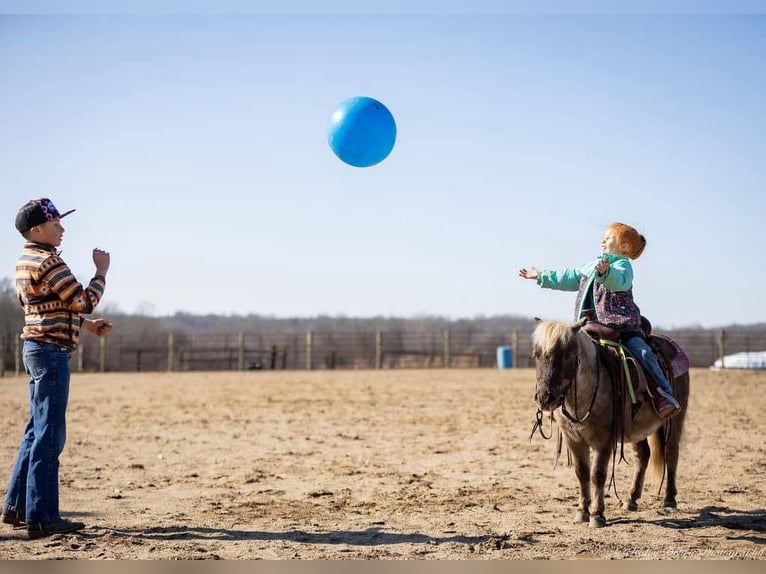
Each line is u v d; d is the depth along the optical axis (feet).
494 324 283.18
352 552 20.62
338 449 39.42
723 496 27.94
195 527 23.35
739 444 40.11
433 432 45.42
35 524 21.21
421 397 66.95
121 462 35.60
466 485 30.17
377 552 20.63
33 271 21.04
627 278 23.27
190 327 300.81
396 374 101.19
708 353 124.47
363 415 54.13
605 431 22.98
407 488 29.60
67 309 21.48
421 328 258.78
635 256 24.50
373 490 29.25
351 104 22.43
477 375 97.19
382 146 22.54
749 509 25.84
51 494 21.57
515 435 43.88
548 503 26.89
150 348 134.62
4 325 145.28
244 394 71.26
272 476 32.22
